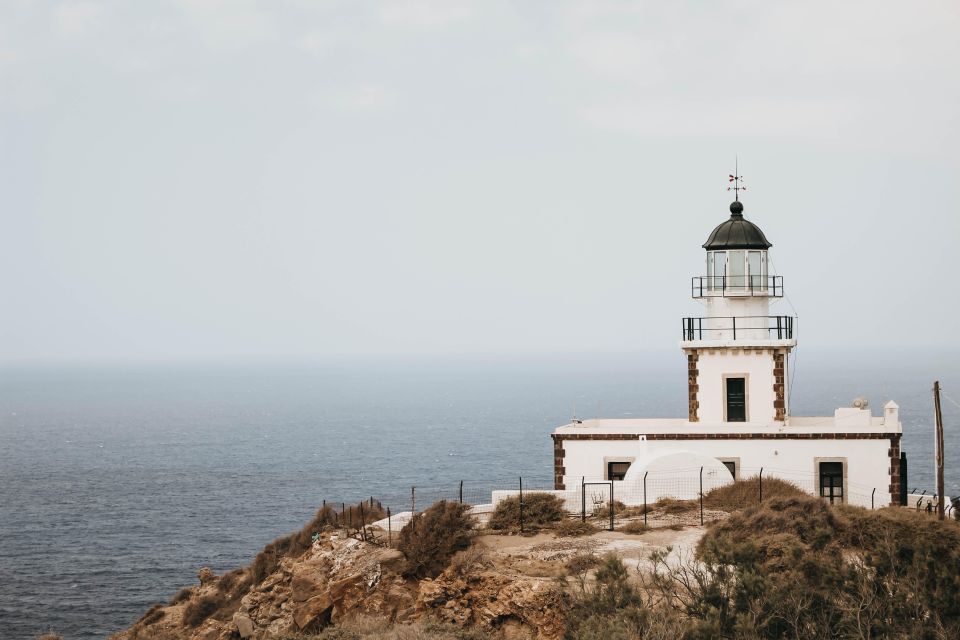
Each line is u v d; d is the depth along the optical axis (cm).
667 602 3544
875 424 5872
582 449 5903
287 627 4659
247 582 5797
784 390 6044
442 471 17425
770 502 4650
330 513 5744
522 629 3897
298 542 5616
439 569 4378
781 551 4147
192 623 5828
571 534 4847
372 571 4434
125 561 11125
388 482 16312
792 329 6112
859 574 3503
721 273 6153
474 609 4078
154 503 15100
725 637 3294
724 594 3469
